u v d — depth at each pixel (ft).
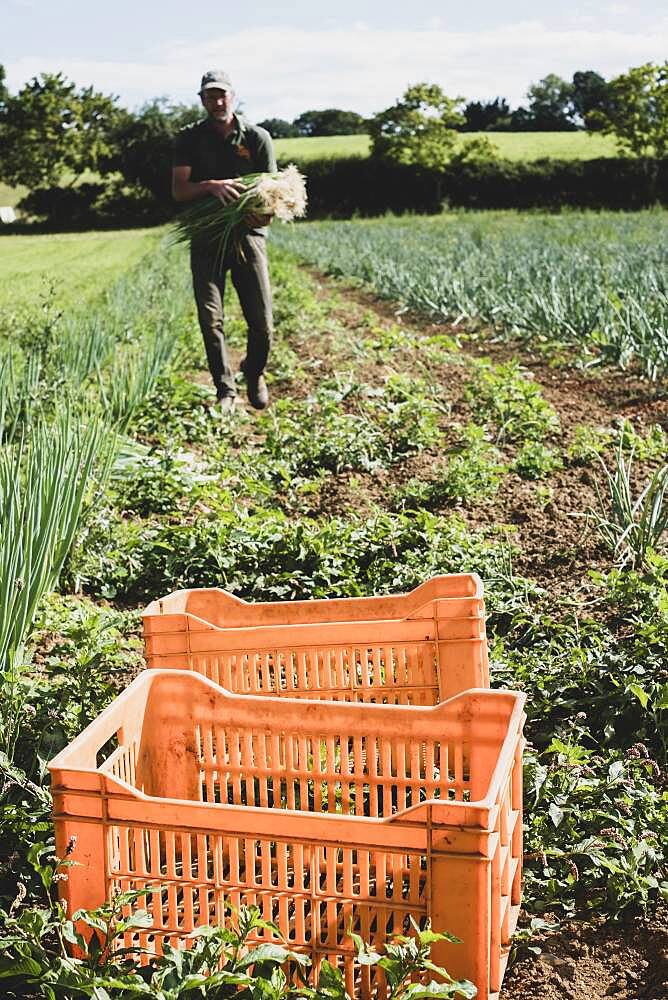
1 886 11.09
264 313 31.68
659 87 213.87
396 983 8.27
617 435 29.81
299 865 9.07
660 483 20.31
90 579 20.10
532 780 12.36
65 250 152.35
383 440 29.40
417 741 10.57
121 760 10.75
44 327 41.86
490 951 9.04
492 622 17.80
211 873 11.62
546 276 56.80
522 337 50.60
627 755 13.26
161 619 12.81
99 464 23.93
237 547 20.13
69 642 15.49
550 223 149.07
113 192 248.11
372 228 150.10
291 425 30.63
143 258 107.96
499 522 23.25
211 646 12.80
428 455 28.53
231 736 11.12
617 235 109.19
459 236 121.60
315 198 227.81
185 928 9.41
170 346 38.55
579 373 41.34
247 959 8.54
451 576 13.10
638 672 14.65
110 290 64.64
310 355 45.75
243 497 25.26
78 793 9.45
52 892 10.97
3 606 14.71
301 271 95.91
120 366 34.60
